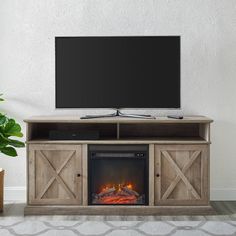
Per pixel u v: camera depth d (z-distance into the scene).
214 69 3.70
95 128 3.71
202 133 3.50
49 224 3.07
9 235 2.83
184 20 3.69
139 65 3.51
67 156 3.31
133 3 3.69
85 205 3.32
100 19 3.69
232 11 3.68
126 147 3.32
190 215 3.29
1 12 3.69
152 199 3.31
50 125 3.70
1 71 3.72
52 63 3.72
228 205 3.57
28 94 3.73
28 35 3.70
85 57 3.51
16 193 3.75
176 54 3.50
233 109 3.72
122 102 3.53
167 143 3.29
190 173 3.31
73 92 3.53
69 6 3.70
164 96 3.53
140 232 2.89
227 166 3.73
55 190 3.33
